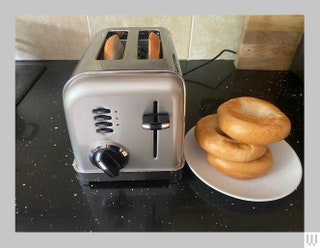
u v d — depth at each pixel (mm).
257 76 694
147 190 385
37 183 392
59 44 710
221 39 711
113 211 354
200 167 400
